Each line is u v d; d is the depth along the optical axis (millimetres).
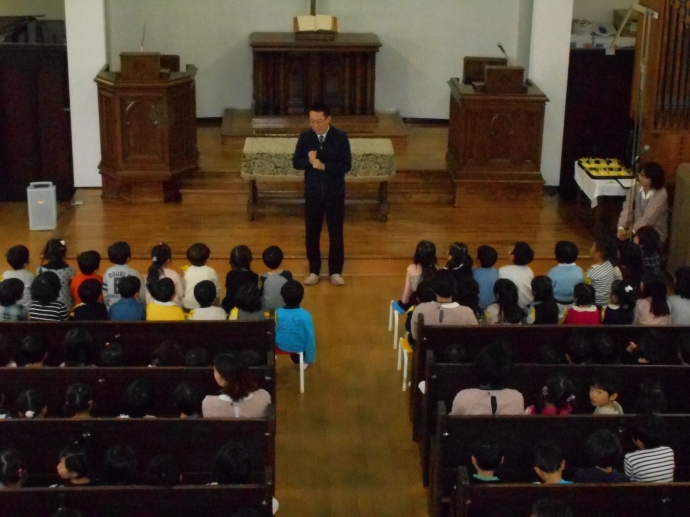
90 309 6285
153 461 4270
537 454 4465
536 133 10641
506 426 4906
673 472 4961
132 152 10562
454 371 5480
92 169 11203
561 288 6996
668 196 9219
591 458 4547
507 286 6324
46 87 10883
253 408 5156
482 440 4609
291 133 11750
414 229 10102
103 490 4219
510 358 5137
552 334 5965
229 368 5082
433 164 11211
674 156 9117
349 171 9125
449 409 5543
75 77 10883
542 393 5395
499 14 12758
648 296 6410
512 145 10672
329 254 8773
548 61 11055
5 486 4441
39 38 12336
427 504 5637
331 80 11820
